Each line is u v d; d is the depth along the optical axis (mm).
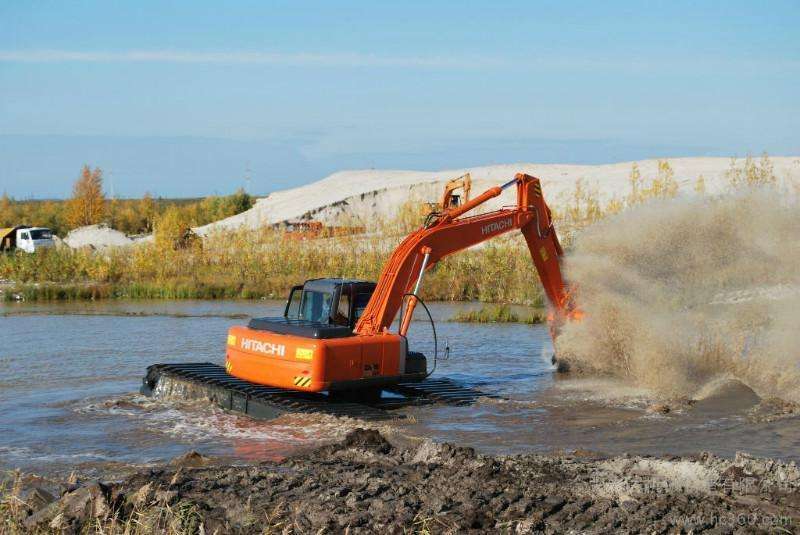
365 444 10609
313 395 14125
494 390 15570
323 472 9148
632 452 11086
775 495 8609
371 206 68750
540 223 16812
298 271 35594
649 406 14039
